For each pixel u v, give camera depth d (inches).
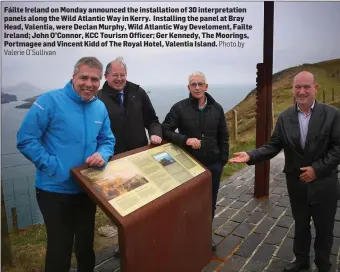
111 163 90.7
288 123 98.7
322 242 99.6
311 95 92.6
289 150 99.7
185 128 118.0
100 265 115.3
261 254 122.4
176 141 113.1
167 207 88.6
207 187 109.8
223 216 158.9
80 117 83.5
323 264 100.9
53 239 83.3
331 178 94.6
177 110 119.1
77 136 82.4
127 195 82.0
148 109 118.8
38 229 154.0
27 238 141.5
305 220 102.8
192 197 100.5
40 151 78.0
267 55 165.6
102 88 112.2
